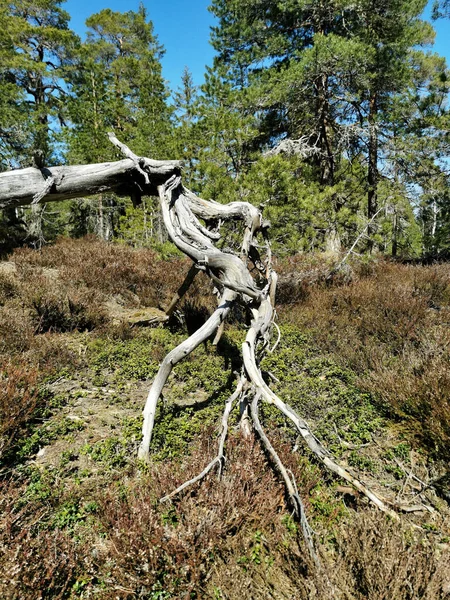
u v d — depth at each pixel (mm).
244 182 8492
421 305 6703
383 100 13867
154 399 3512
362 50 10852
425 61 15719
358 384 4602
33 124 14375
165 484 2600
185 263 9984
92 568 2117
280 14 13500
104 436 3494
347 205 12461
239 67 15250
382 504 2441
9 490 2438
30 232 14125
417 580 1929
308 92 12734
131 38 30656
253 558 2291
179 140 11539
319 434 3686
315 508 2752
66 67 21812
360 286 8258
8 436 3150
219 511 2338
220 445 2828
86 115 17797
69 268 8750
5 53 17391
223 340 6078
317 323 6742
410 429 3697
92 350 5355
